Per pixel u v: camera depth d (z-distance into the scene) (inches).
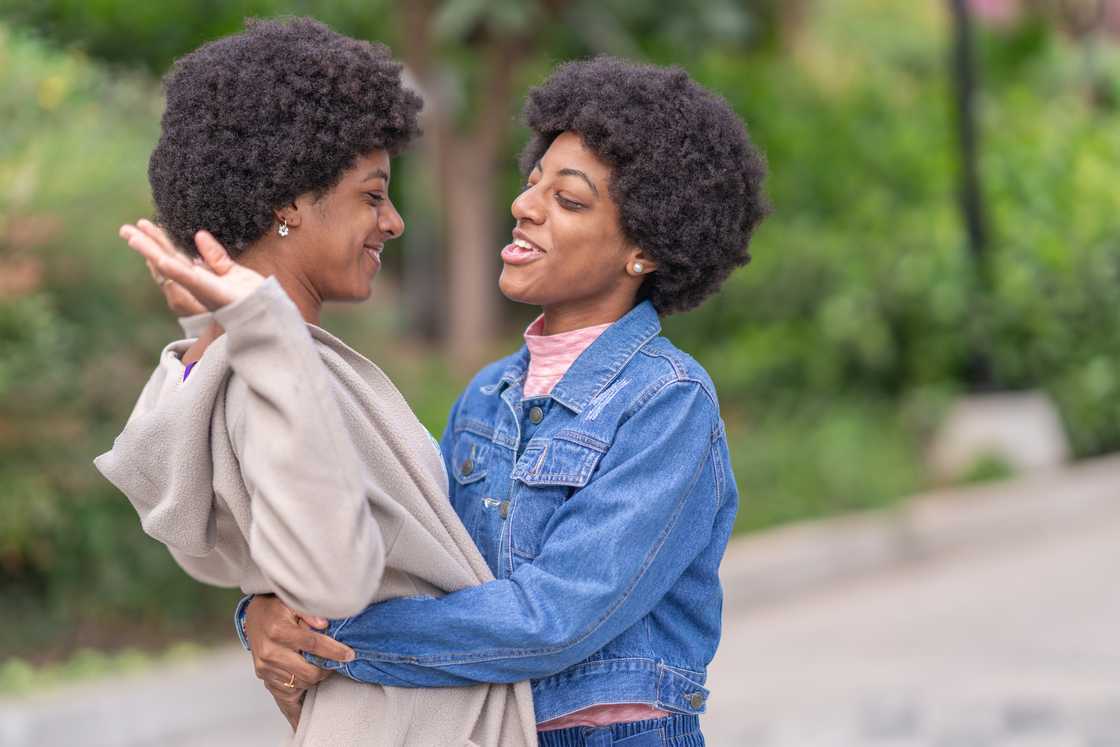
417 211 1290.6
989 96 1275.8
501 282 204.7
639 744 196.4
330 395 170.2
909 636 621.6
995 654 577.0
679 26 1098.1
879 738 473.4
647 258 202.8
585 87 200.1
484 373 220.4
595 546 187.0
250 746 483.5
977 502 884.0
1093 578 719.7
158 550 589.9
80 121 613.9
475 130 1085.8
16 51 619.8
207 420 179.2
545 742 196.7
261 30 185.8
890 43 1478.8
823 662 582.9
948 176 1101.7
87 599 581.3
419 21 1019.9
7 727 458.0
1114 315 1048.8
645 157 196.7
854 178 1126.4
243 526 179.3
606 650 194.9
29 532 563.2
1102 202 1099.3
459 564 189.0
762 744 472.7
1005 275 1005.8
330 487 166.2
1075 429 1039.0
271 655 187.6
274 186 182.2
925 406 981.2
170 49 884.0
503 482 203.8
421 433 195.8
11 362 542.6
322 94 182.4
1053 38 1425.9
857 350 1006.4
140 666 542.0
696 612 204.7
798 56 1253.1
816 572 749.9
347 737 186.1
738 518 799.1
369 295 193.5
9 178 558.6
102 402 581.9
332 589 165.3
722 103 203.3
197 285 170.2
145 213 602.5
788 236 1063.6
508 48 1056.2
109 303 593.9
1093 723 474.6
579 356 203.3
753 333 1048.8
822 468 852.0
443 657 185.3
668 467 193.5
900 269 997.8
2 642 558.3
